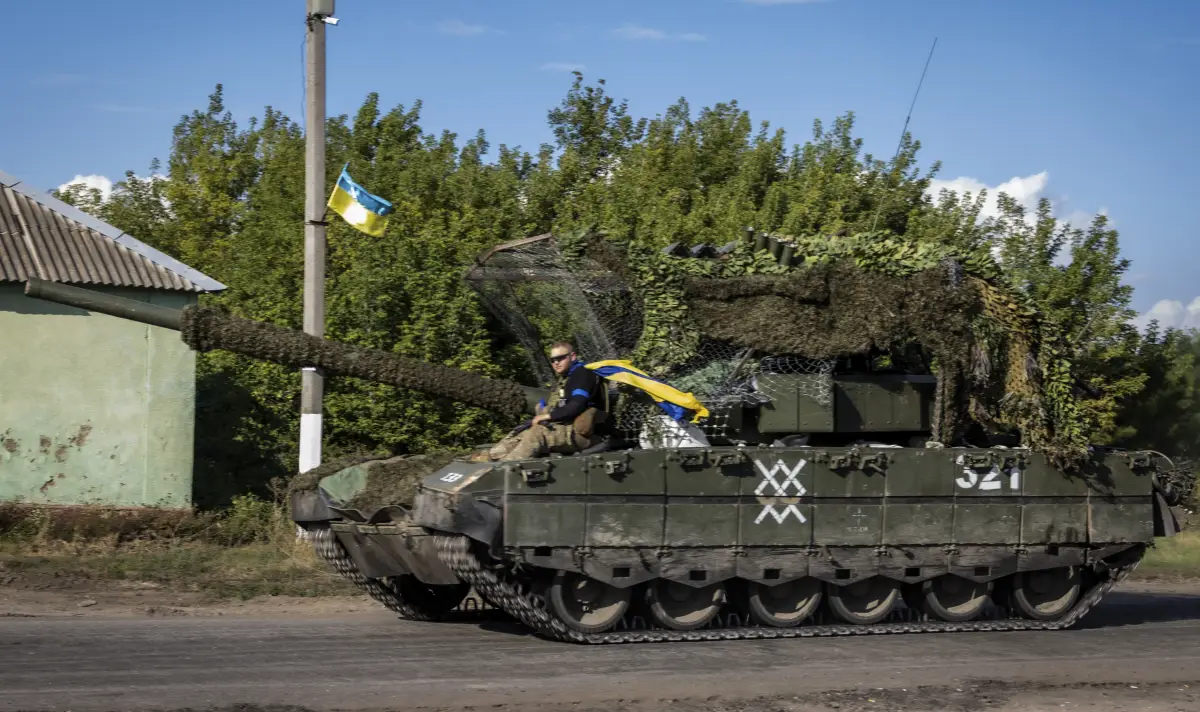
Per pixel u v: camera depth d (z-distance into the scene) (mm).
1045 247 21547
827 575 10109
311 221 14719
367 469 11055
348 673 8203
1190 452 23125
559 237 10102
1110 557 11133
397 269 17031
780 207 22344
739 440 10477
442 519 9109
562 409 9906
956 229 21781
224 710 7062
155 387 16000
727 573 9828
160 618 10586
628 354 10727
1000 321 10602
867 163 23797
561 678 8250
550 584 9516
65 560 13219
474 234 20141
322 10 14695
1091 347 21266
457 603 11266
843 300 10328
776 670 8719
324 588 12461
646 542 9570
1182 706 8133
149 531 15133
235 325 10148
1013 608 11070
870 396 10695
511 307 11797
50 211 16250
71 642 9023
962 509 10500
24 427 15438
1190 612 12508
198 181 31031
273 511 15648
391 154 24188
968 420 10891
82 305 10148
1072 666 9273
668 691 7973
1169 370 23047
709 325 10164
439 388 10469
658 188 24156
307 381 14875
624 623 9852
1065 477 10844
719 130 26938
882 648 9758
